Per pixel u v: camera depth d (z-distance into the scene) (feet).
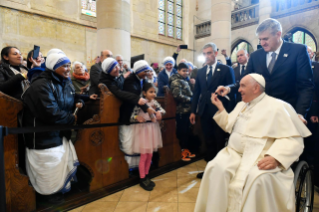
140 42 37.52
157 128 10.00
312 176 6.52
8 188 6.43
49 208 7.22
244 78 6.68
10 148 6.48
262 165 5.37
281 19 30.94
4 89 7.46
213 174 5.75
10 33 24.63
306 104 6.81
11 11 24.63
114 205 7.93
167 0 41.73
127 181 9.49
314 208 7.50
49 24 27.63
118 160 9.34
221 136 9.87
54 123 7.07
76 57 30.30
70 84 8.33
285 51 7.42
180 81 11.41
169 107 11.48
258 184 5.09
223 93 7.91
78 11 30.32
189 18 45.21
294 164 9.15
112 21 17.15
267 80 7.73
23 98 7.14
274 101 6.34
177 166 11.66
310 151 10.16
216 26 24.17
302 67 7.09
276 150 5.57
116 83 9.42
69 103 7.94
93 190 8.52
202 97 10.36
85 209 7.64
